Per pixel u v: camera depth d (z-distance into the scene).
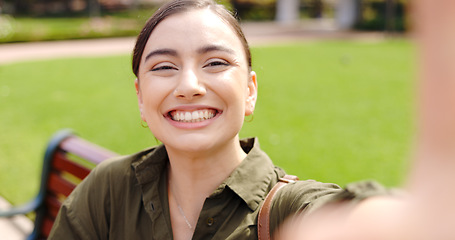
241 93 1.42
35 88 10.79
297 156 5.98
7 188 4.91
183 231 1.56
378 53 17.33
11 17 42.78
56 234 1.73
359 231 0.46
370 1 34.75
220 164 1.51
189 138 1.39
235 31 1.48
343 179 5.16
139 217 1.61
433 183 0.37
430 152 0.37
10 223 4.00
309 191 1.34
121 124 7.60
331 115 8.29
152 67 1.44
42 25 36.12
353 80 11.88
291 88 10.80
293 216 1.26
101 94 10.10
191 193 1.55
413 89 0.37
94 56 16.86
